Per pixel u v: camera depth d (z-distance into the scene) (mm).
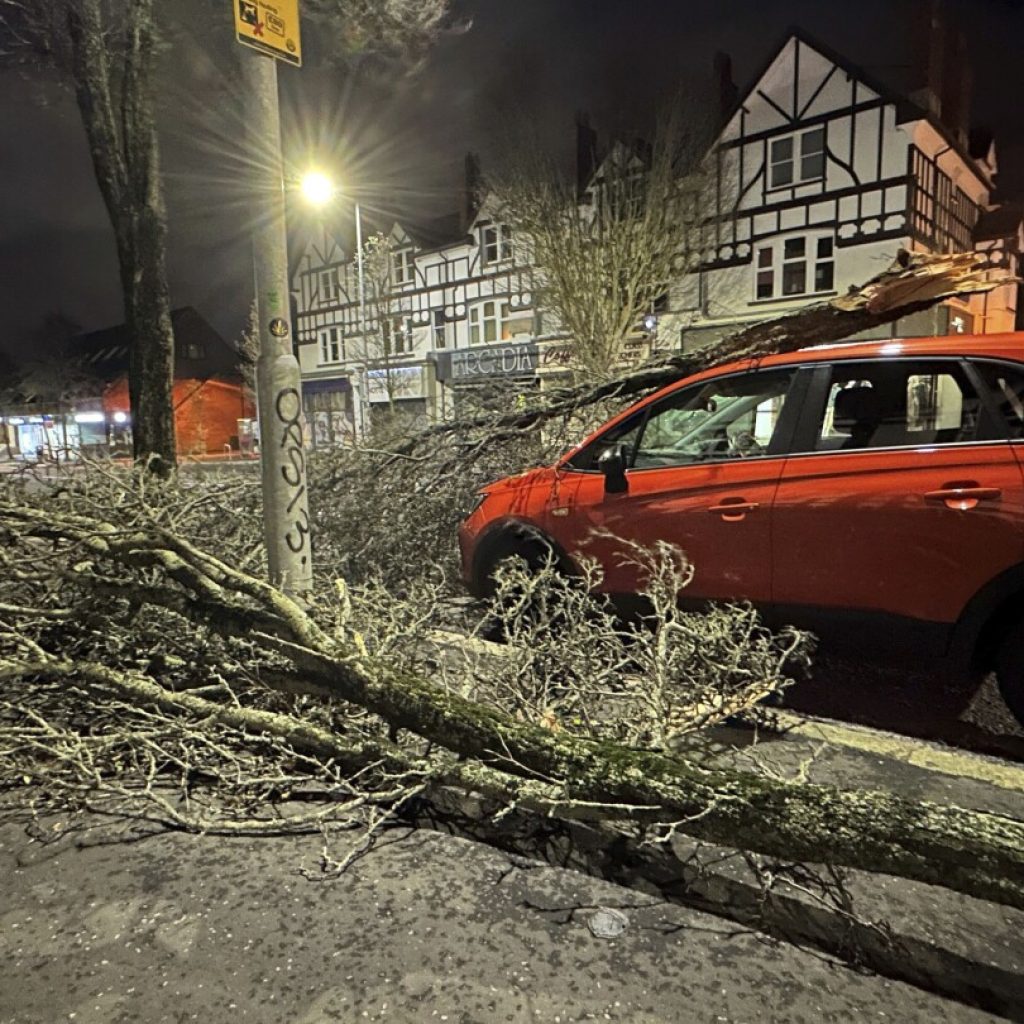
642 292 16703
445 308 31938
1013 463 3076
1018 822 1989
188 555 3291
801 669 4121
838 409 3600
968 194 22922
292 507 4117
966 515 3133
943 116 21328
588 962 2012
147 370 7113
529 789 2457
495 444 6121
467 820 2738
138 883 2365
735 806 2172
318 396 38281
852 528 3402
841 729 3354
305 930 2137
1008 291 24094
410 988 1916
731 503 3750
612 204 16312
